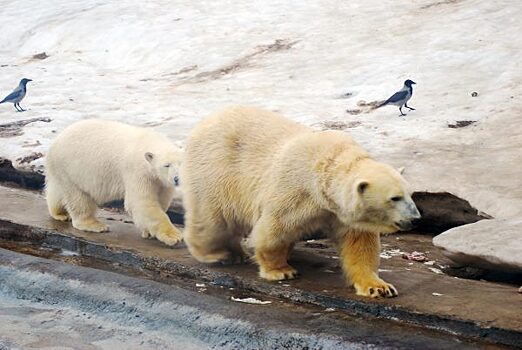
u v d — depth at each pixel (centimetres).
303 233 888
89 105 1753
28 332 885
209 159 926
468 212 1086
